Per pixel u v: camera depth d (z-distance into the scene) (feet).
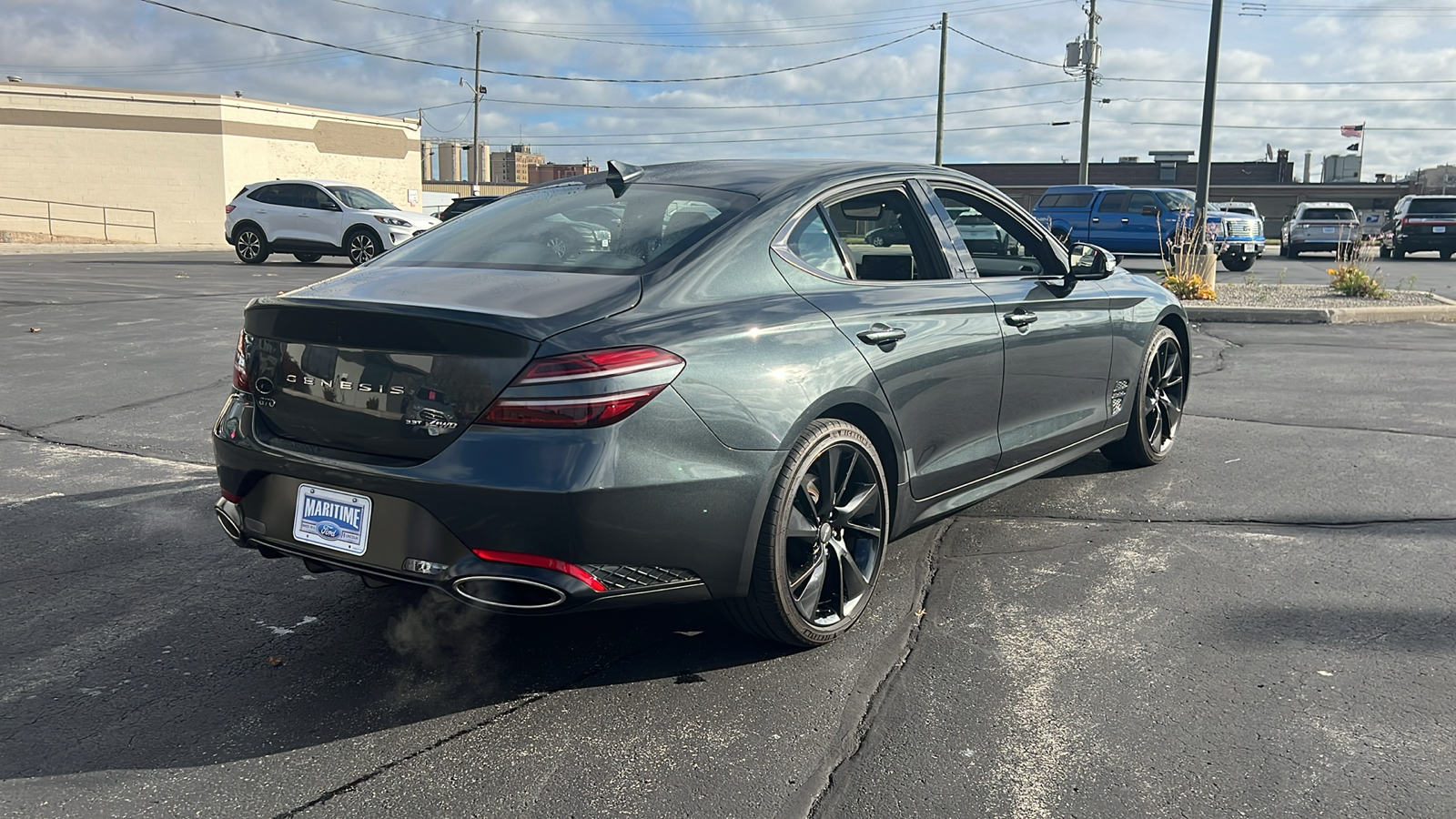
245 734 9.01
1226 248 68.13
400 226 66.39
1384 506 15.06
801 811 7.82
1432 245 86.74
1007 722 9.08
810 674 10.06
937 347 11.68
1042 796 7.96
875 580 11.24
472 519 8.50
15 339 31.91
